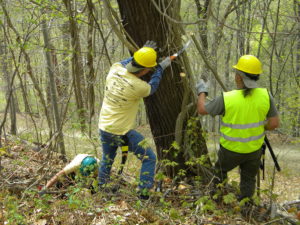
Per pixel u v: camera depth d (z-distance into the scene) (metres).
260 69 3.01
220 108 3.05
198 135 3.71
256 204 3.30
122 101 3.14
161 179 3.41
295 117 7.35
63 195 3.43
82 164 3.45
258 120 3.01
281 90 8.59
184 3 6.76
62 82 6.03
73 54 4.49
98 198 3.01
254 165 3.27
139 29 3.41
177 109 3.73
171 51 3.42
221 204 3.37
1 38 6.09
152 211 2.95
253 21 8.08
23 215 2.78
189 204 3.19
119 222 2.70
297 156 8.22
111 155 3.46
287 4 6.85
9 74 7.98
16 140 5.63
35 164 4.73
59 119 5.54
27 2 4.96
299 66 9.95
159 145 3.99
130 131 3.31
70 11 4.12
